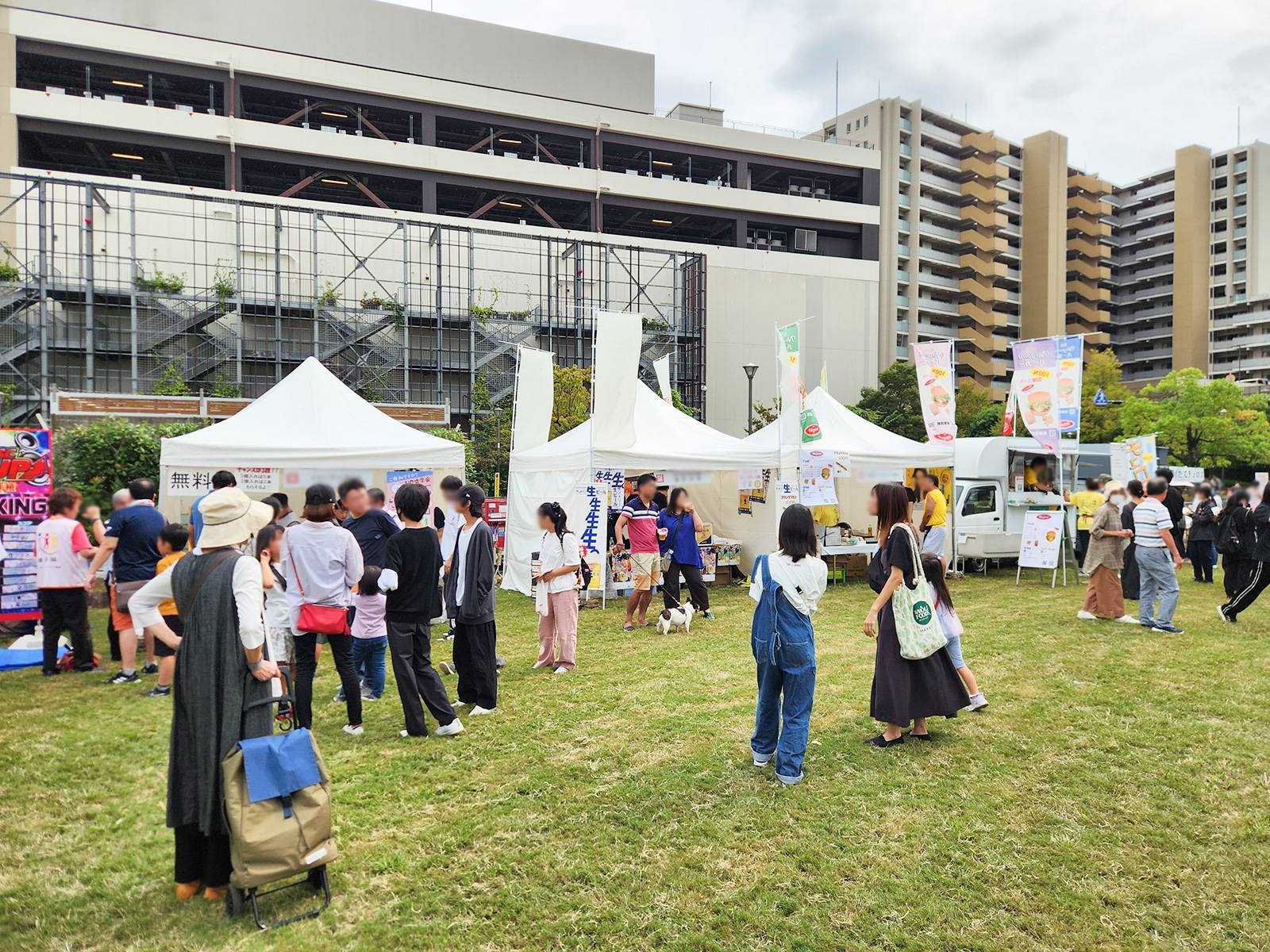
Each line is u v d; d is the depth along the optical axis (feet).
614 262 114.62
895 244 172.96
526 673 21.81
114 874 10.86
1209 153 230.68
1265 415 149.48
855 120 183.52
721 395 127.03
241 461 26.27
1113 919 9.68
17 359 77.25
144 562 21.17
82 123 90.22
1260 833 11.80
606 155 134.10
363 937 9.34
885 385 129.29
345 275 94.68
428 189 109.40
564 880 10.63
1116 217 248.73
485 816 12.59
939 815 12.51
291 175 109.91
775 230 142.10
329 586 15.56
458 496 19.60
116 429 35.35
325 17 110.83
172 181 108.99
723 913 9.82
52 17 91.66
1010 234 199.00
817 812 12.62
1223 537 31.73
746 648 24.79
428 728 16.90
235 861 9.16
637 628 28.14
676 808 12.82
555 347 105.81
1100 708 17.81
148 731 16.94
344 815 12.62
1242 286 226.79
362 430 28.76
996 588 37.01
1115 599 27.96
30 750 15.71
